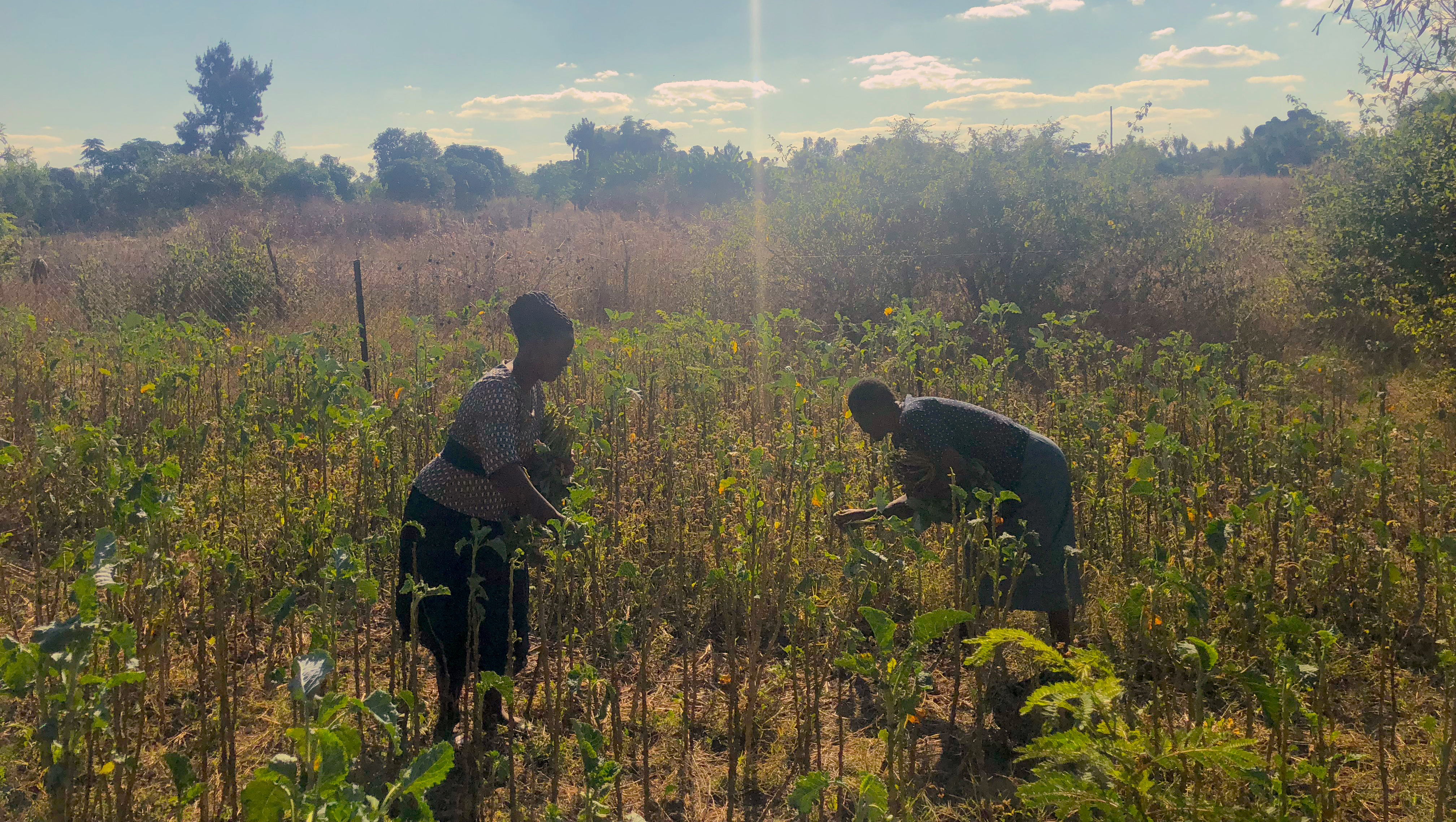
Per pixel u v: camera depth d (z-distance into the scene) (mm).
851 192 13336
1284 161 49969
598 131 81250
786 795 3525
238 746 3697
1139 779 2248
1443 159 10109
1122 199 12898
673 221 27234
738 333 10242
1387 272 10734
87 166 65625
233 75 69375
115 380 7852
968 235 12852
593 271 15477
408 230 28406
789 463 5270
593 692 3807
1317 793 2893
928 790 3547
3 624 4516
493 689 3678
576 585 4621
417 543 3766
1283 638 2938
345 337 9016
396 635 3975
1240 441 6379
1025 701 4059
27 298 13805
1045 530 4199
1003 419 4281
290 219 26531
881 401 4250
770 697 4129
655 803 3492
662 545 5281
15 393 7738
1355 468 5867
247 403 6098
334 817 1961
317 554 4730
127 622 2975
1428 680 4012
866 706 4137
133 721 3596
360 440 5559
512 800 3168
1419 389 8375
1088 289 12680
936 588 4785
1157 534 5184
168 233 24000
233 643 4129
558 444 3926
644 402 7445
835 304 13070
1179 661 2840
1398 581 3768
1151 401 7820
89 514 4715
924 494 4332
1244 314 11688
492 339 11328
